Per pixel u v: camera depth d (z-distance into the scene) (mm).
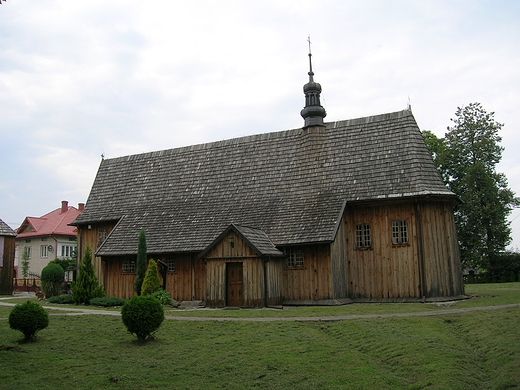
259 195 31766
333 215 27859
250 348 15586
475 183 46906
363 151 30172
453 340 15648
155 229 32906
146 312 16750
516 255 48500
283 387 12242
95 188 39219
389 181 28203
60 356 15023
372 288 27750
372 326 17922
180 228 32094
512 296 26781
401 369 13344
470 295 28719
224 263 27141
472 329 17062
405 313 21094
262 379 12789
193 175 35625
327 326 18703
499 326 16766
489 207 45906
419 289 26531
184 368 13781
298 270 27922
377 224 28125
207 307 27219
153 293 29250
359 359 14266
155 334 17938
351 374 12953
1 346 15664
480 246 46719
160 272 31250
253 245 26078
